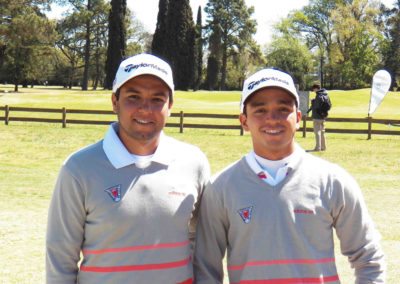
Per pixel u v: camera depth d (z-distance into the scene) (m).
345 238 2.75
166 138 2.86
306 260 2.60
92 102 34.31
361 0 63.84
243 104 2.84
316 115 15.62
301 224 2.62
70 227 2.63
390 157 14.69
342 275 5.28
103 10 65.44
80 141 17.17
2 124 20.92
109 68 62.69
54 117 24.86
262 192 2.68
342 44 66.62
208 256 2.84
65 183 2.62
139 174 2.63
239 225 2.68
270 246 2.61
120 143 2.66
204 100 41.97
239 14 72.69
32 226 7.07
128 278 2.55
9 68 59.25
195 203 2.84
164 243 2.62
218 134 19.55
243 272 2.68
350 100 41.59
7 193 9.30
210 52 74.00
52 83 93.12
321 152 15.54
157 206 2.62
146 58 2.74
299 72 68.62
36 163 13.53
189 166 2.79
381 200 9.24
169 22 63.88
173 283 2.63
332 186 2.70
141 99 2.70
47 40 50.50
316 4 70.19
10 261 5.66
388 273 5.33
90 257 2.61
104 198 2.58
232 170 2.80
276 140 2.71
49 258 2.65
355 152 15.52
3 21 45.72
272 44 70.38
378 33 66.44
